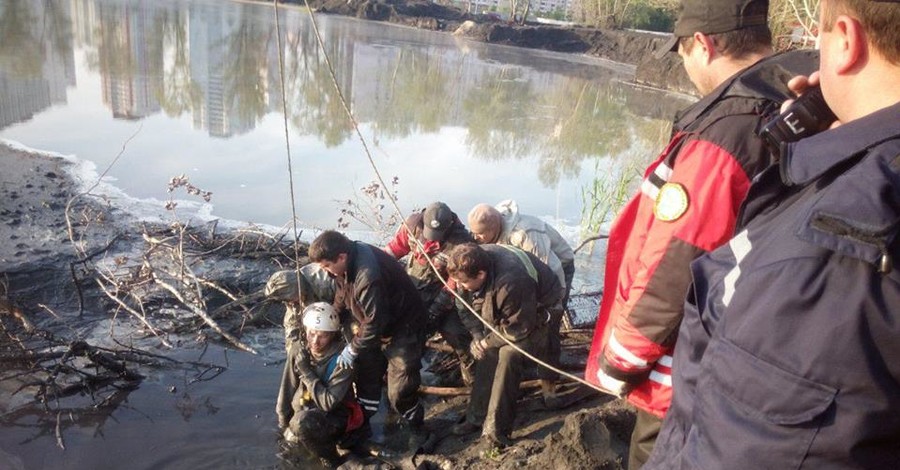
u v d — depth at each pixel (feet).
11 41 63.82
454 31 160.56
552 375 15.97
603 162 42.68
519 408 16.33
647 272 6.95
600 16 169.99
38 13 86.38
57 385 15.96
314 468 14.52
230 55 72.95
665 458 5.00
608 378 7.73
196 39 81.82
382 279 14.55
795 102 5.42
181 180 24.06
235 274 22.24
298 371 14.88
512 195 34.40
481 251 13.82
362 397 15.66
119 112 43.24
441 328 17.12
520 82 83.46
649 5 163.53
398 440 15.69
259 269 22.77
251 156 36.68
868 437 3.42
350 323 15.87
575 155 44.55
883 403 3.37
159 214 27.12
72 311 19.77
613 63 141.08
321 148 39.60
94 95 46.91
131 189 29.81
